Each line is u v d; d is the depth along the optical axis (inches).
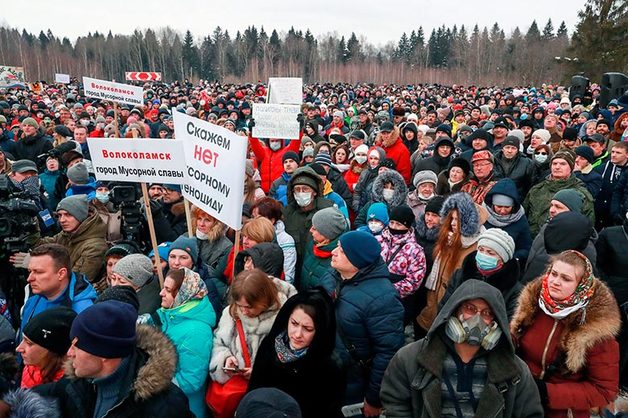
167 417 85.7
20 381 121.6
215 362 123.6
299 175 209.3
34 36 3750.0
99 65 3095.5
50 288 132.8
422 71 3021.7
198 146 158.4
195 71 3331.7
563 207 172.4
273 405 80.0
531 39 2755.9
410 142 421.7
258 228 166.9
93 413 86.4
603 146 308.5
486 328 88.4
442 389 91.9
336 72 3093.0
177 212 219.6
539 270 157.0
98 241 181.6
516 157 275.3
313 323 110.3
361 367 130.5
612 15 1425.9
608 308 100.8
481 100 953.5
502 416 89.5
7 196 172.2
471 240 161.2
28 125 378.9
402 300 172.6
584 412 104.8
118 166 152.7
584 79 757.3
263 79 2952.8
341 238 131.3
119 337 83.0
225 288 165.8
